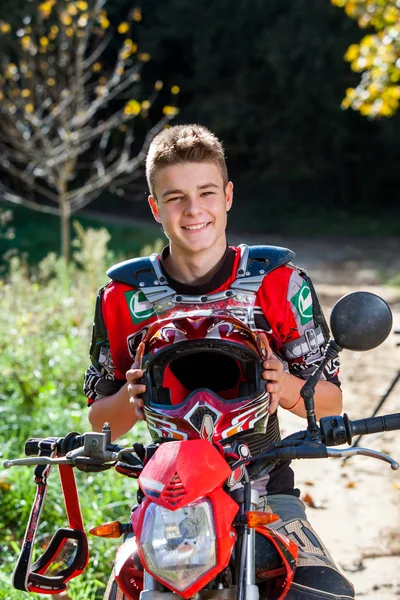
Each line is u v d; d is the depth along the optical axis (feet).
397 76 51.78
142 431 21.75
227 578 7.83
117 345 10.37
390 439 23.43
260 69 129.29
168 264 10.04
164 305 9.74
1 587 14.21
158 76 139.03
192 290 9.77
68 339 29.53
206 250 9.62
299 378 10.19
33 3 62.39
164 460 7.44
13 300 31.01
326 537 17.44
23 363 26.22
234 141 137.49
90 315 31.65
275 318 9.87
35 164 52.03
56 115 49.11
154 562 7.05
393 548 16.80
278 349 10.18
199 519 7.11
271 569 8.62
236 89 130.82
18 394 25.38
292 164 134.62
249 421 8.48
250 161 144.15
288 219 135.23
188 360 8.94
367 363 34.04
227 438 8.45
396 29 50.83
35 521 8.93
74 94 49.34
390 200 145.48
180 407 8.39
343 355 35.86
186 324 8.69
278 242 115.14
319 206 140.77
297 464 21.86
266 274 9.74
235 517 7.73
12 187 113.70
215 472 7.38
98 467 8.68
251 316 9.62
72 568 8.98
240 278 9.70
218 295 9.64
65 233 49.67
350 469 21.30
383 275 71.15
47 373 26.35
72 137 48.37
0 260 81.05
